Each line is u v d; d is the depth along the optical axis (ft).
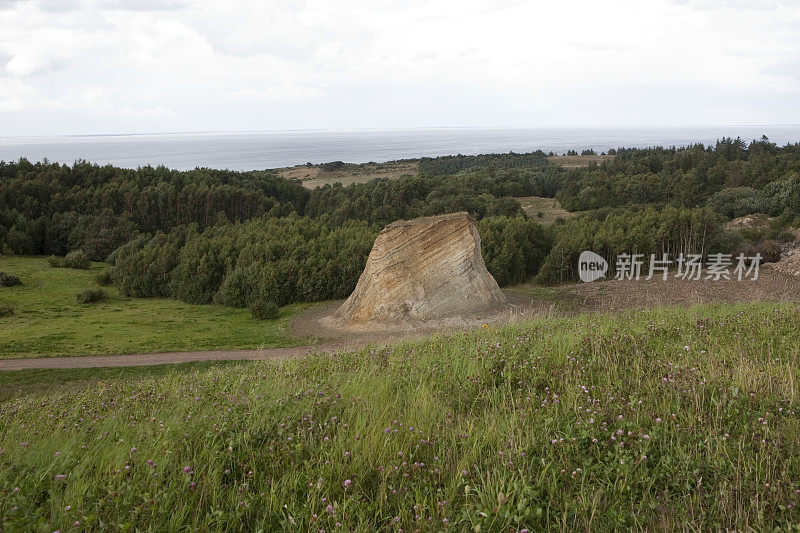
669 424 19.43
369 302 109.91
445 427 20.11
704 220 170.71
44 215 240.32
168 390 33.60
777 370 23.95
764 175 293.23
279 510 14.89
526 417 20.35
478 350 33.09
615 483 15.67
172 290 163.73
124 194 261.85
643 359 27.76
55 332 110.83
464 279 108.47
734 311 44.91
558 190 355.36
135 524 13.74
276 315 132.16
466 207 280.51
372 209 266.98
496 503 14.56
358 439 18.72
